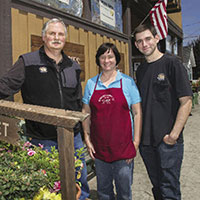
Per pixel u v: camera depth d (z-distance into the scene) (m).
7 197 1.42
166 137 2.07
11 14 2.69
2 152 1.76
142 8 6.58
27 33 2.92
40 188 1.50
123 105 2.03
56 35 2.12
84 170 2.48
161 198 2.30
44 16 3.18
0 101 1.57
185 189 3.17
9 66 2.59
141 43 2.14
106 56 2.05
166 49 9.59
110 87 2.07
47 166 1.66
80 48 3.96
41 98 2.08
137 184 3.38
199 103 13.62
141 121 2.15
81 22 3.97
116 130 2.00
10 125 1.41
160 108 2.10
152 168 2.32
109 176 2.18
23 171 1.55
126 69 5.55
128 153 2.01
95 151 2.13
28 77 2.06
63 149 1.20
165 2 4.75
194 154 4.58
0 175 1.44
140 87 2.23
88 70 4.19
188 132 6.46
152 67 2.17
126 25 5.69
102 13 4.79
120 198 2.14
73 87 2.30
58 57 2.26
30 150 1.75
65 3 3.69
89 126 2.25
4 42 2.55
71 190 1.23
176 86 2.00
